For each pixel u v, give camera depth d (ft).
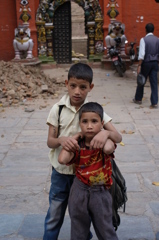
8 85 31.09
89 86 8.06
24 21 48.16
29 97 30.55
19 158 16.98
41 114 25.14
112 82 39.29
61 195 8.71
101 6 49.70
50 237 8.90
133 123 22.49
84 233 8.22
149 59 25.34
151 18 48.21
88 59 52.01
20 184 14.21
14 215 11.66
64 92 33.27
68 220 11.32
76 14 73.41
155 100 26.16
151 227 10.88
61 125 8.43
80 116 7.72
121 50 47.91
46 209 12.25
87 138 7.80
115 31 46.83
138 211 11.89
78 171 7.93
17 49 46.85
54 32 51.29
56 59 52.13
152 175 14.82
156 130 20.97
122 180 8.52
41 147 18.43
